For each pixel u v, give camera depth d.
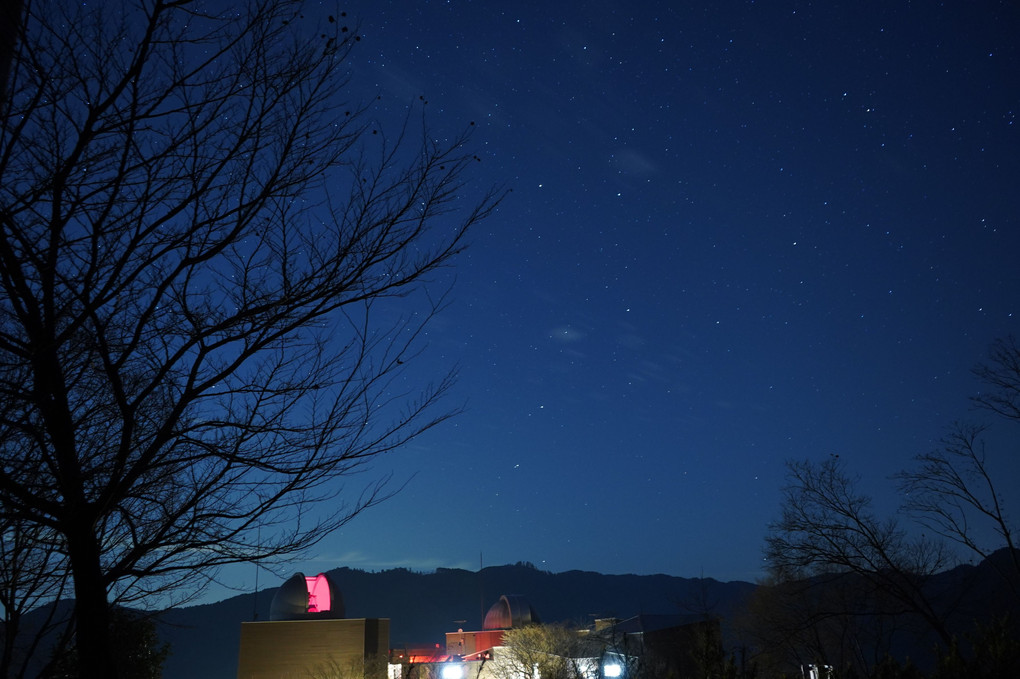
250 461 4.48
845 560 21.73
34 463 4.32
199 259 4.26
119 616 5.02
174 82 4.19
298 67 4.36
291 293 4.43
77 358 4.52
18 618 4.38
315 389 4.68
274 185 4.36
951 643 12.84
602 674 32.69
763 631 31.88
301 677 49.47
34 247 4.04
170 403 4.80
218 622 152.00
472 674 47.72
